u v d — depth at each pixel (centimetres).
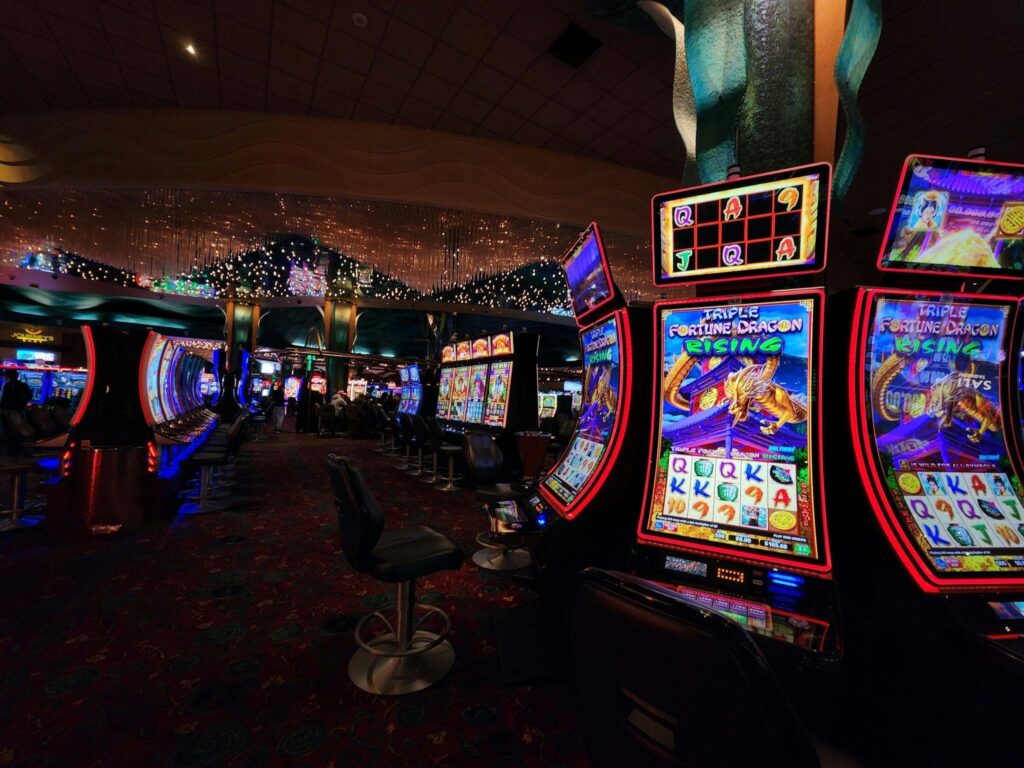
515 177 660
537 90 551
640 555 143
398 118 612
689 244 163
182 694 170
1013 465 135
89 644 200
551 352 2400
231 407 1023
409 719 161
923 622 121
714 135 212
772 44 198
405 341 2238
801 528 130
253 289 1285
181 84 554
